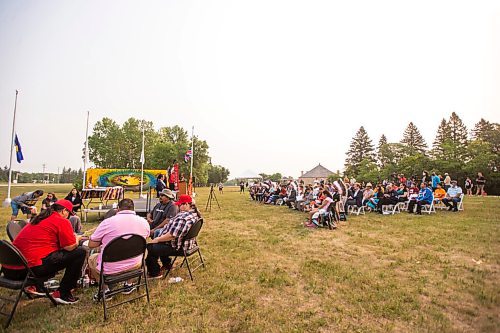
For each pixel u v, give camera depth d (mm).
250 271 4871
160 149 55000
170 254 4512
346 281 4406
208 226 9234
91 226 8836
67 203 4098
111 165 58281
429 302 3701
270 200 17562
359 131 74500
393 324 3178
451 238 7109
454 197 12234
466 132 45531
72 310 3508
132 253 3607
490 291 3955
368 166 48625
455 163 26875
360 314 3408
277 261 5418
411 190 12492
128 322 3230
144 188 22297
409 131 66688
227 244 6754
